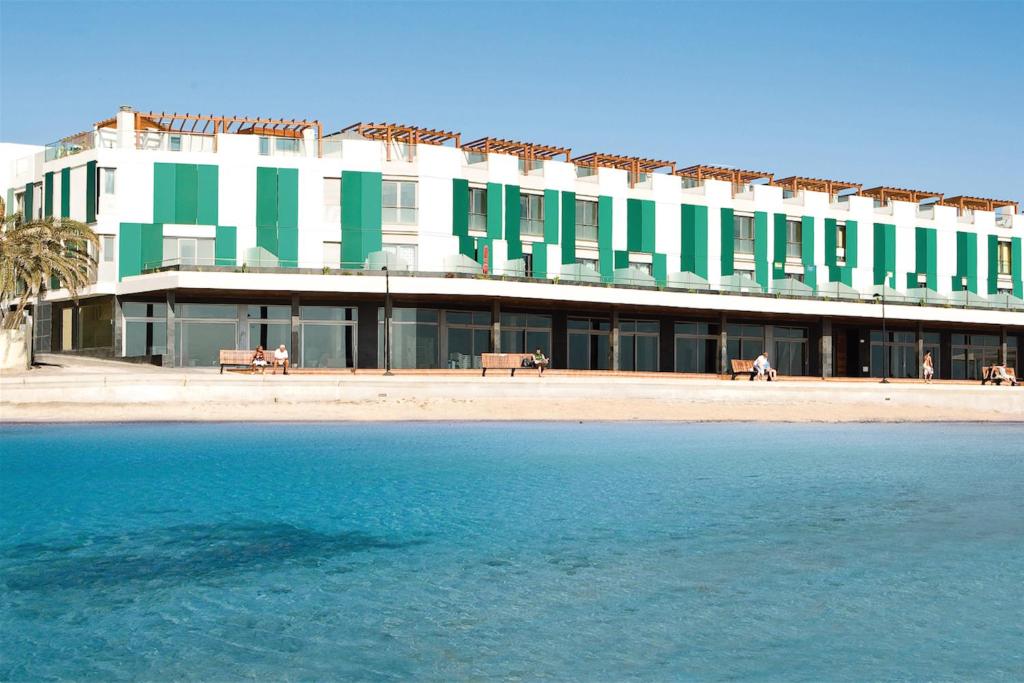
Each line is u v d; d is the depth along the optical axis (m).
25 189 53.25
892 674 7.57
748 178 62.78
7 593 9.59
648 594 9.66
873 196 67.38
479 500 14.98
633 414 33.91
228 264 44.53
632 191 56.34
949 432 31.12
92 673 7.53
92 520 13.12
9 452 20.41
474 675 7.53
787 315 55.53
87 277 45.06
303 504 14.46
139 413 29.22
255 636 8.38
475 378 36.50
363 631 8.53
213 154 48.31
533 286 46.84
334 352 47.91
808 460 20.95
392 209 49.81
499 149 55.94
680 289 51.25
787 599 9.51
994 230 68.56
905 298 57.50
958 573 10.49
